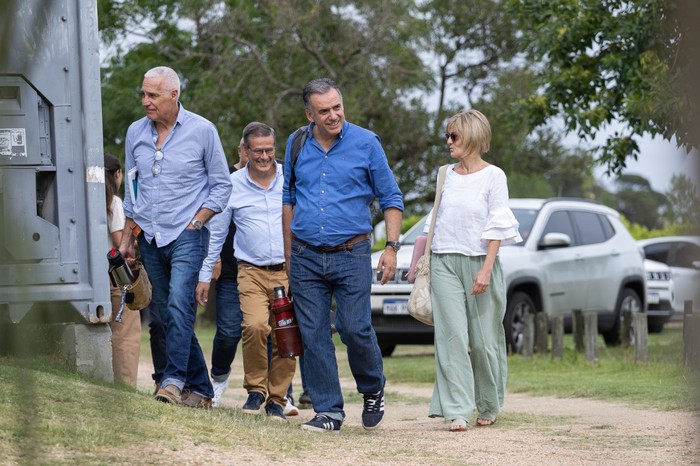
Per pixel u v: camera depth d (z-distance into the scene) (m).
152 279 8.82
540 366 15.89
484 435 8.06
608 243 19.92
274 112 30.97
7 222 3.49
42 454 5.21
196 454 6.04
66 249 8.72
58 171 8.70
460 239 8.76
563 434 8.09
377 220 32.94
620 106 17.92
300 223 8.13
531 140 34.41
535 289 18.06
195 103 31.75
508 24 33.59
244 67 31.47
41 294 8.60
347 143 8.12
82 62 8.79
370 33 31.75
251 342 9.20
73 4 8.78
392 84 32.72
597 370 15.16
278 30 31.59
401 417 9.98
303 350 8.39
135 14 32.03
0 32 2.76
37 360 8.35
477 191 8.77
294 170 8.25
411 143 34.09
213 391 8.98
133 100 31.41
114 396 7.32
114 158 10.03
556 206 19.25
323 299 8.20
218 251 9.25
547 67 18.92
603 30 17.77
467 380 8.58
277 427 7.81
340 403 8.23
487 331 8.79
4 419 5.96
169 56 32.22
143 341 24.02
